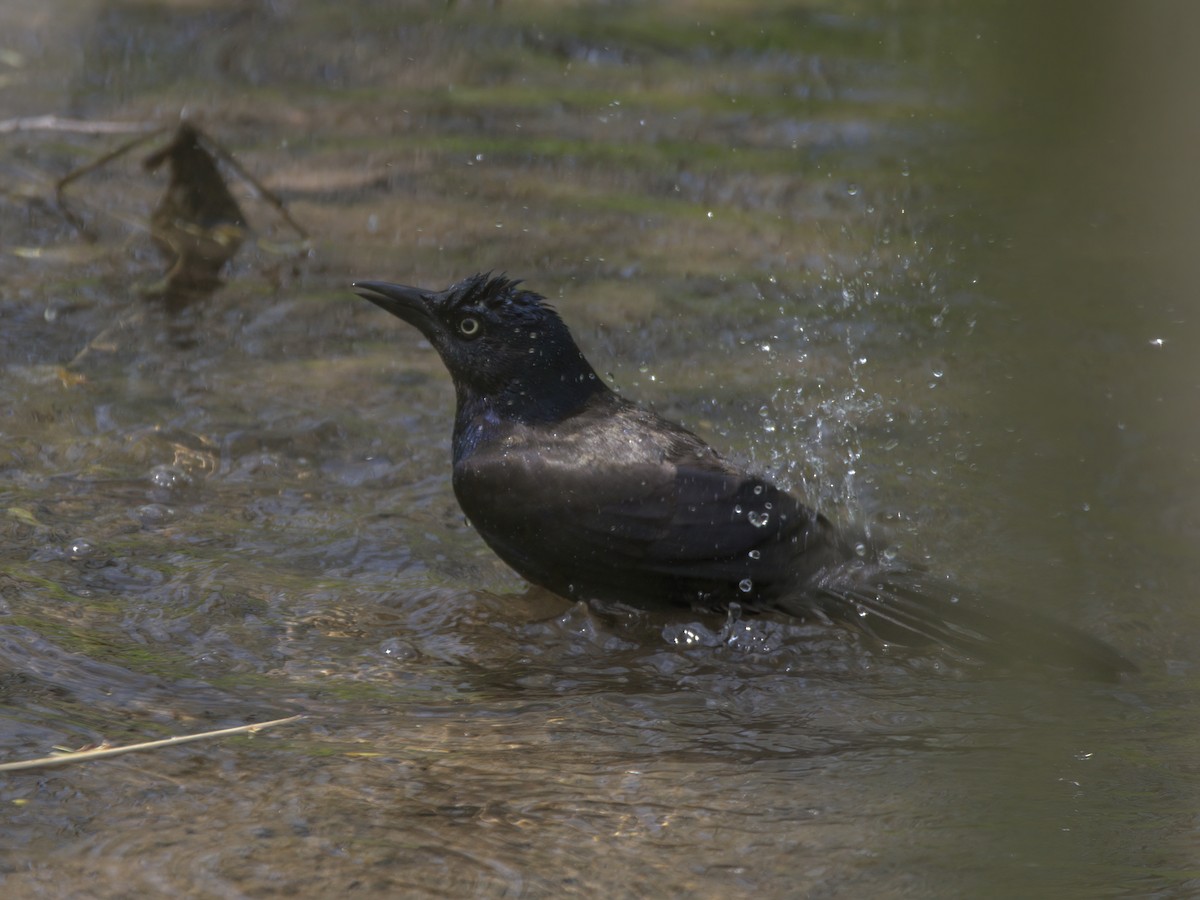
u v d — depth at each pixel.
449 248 14.83
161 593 7.73
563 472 8.06
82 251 14.15
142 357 11.78
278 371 11.75
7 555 8.05
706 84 21.39
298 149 17.81
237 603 7.68
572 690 7.00
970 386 11.32
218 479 9.70
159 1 23.81
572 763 5.76
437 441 10.66
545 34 23.72
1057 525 3.41
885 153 18.16
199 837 4.74
